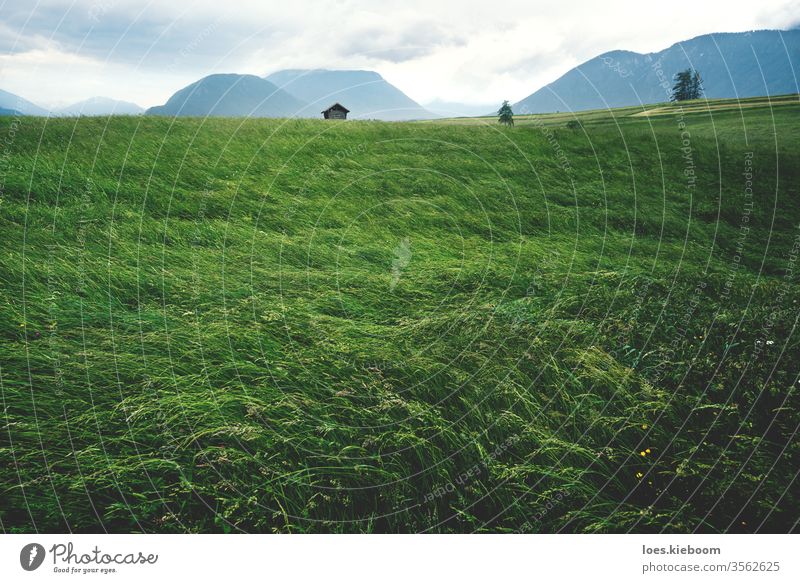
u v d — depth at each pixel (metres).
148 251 5.62
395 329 4.41
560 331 4.41
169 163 8.99
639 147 12.44
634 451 3.18
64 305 4.29
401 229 7.48
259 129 12.13
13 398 3.19
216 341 3.95
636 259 6.67
